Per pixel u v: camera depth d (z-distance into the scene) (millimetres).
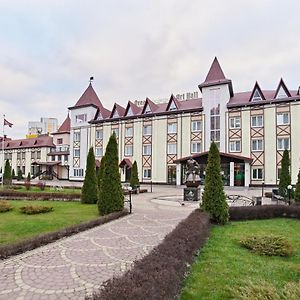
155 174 37125
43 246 7113
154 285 3600
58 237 7844
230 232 9242
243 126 32438
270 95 33375
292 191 17125
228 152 32906
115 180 12383
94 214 12344
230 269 5625
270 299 4062
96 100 45844
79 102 45656
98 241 7684
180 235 6473
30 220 10602
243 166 30812
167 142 36688
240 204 16234
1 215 11750
